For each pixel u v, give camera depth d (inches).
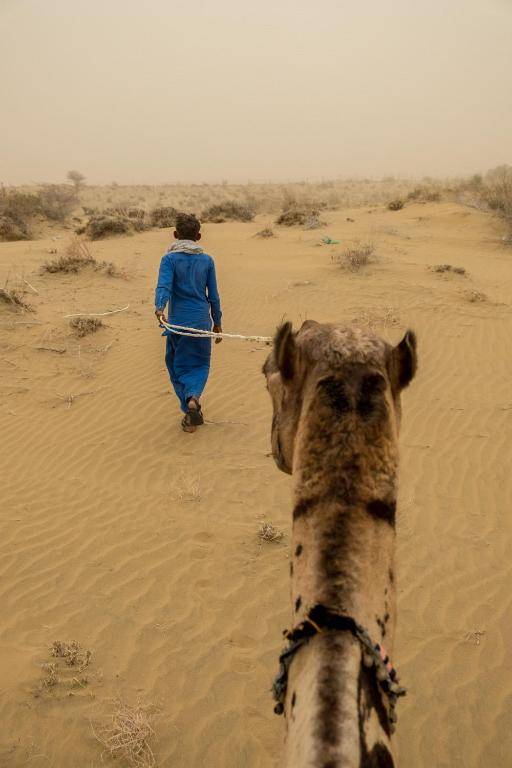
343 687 77.5
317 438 93.7
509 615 223.1
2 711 182.5
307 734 74.2
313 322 112.2
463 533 270.2
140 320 519.2
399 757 171.3
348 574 86.7
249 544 260.5
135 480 308.2
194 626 217.6
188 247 326.3
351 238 914.7
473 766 170.1
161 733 178.4
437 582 240.8
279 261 750.5
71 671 197.3
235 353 453.1
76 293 593.9
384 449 92.7
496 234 975.0
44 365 433.1
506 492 299.1
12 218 1159.6
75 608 225.5
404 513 283.9
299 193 2950.3
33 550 257.1
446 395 391.5
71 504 289.4
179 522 275.0
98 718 181.8
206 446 336.5
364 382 95.4
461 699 189.3
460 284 603.5
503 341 466.3
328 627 83.3
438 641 211.5
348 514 89.4
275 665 201.2
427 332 482.9
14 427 360.5
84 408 378.9
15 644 208.4
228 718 182.9
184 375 341.1
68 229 1267.2
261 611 224.5
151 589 235.1
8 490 301.3
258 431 353.4
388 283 599.2
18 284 610.9
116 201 2802.7
